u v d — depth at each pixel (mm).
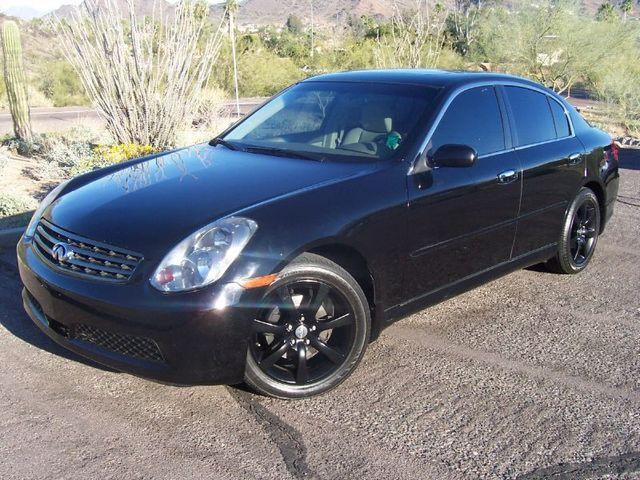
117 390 3605
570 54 22875
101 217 3486
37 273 3484
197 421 3334
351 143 4164
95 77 8898
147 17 8797
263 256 3232
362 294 3598
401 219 3768
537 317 4746
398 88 4473
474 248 4336
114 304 3143
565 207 5219
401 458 3080
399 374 3857
